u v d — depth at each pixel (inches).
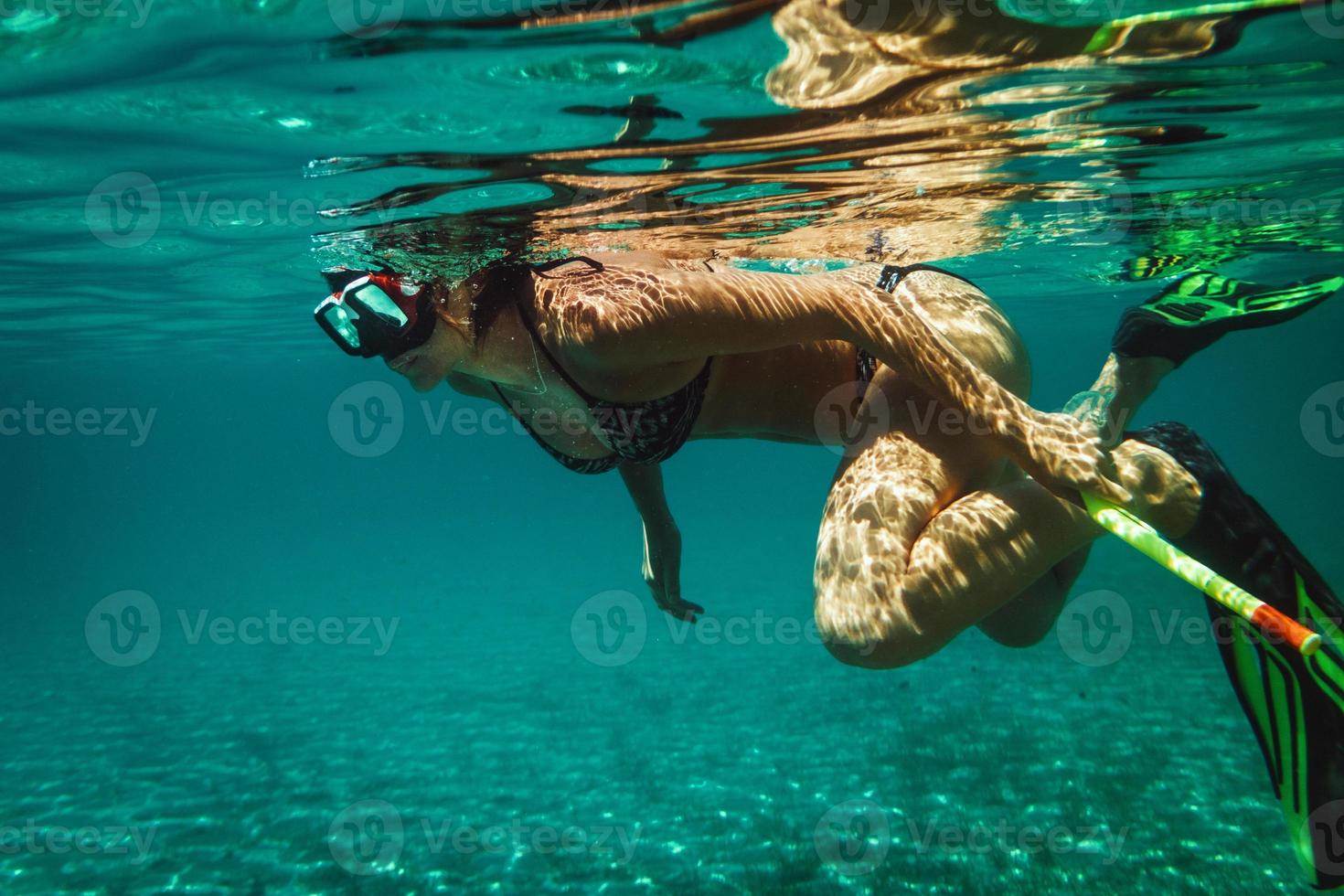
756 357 127.5
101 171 267.6
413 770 407.8
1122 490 93.3
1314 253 569.9
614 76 182.1
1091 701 448.5
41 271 512.1
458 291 123.4
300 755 442.3
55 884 286.2
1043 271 609.9
